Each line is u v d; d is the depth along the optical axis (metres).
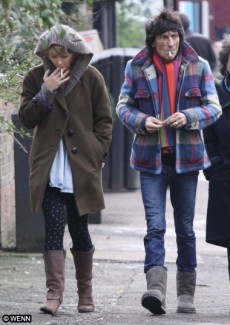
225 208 17.69
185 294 17.83
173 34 17.09
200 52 37.19
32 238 24.83
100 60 36.84
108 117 16.97
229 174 17.67
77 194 16.61
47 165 16.53
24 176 24.56
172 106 17.28
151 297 16.84
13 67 18.19
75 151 16.69
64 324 15.99
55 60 16.56
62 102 16.66
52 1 12.07
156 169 17.23
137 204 35.19
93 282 22.06
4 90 18.59
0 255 24.61
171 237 28.80
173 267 24.62
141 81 17.33
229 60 17.62
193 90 17.22
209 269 24.44
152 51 17.36
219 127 17.52
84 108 16.83
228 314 17.84
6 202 25.53
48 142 16.66
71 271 22.97
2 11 12.26
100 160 16.92
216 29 72.31
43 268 23.05
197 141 17.25
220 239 17.73
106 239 28.23
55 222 16.55
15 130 18.56
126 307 18.64
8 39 18.05
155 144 17.20
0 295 19.47
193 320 16.88
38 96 16.45
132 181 38.38
